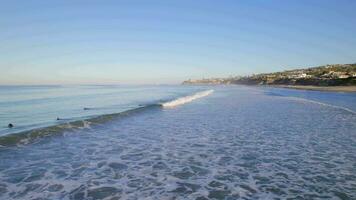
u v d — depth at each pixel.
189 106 34.44
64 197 7.72
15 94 64.25
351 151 12.72
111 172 9.91
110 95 60.41
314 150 12.90
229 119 23.03
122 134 16.69
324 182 8.91
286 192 8.12
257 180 9.09
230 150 12.91
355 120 22.52
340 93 69.62
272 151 12.73
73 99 47.09
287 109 31.17
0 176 9.34
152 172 9.91
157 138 15.60
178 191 8.21
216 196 7.85
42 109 30.80
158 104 35.62
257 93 72.50
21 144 13.73
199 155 12.11
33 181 8.94
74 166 10.55
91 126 19.39
